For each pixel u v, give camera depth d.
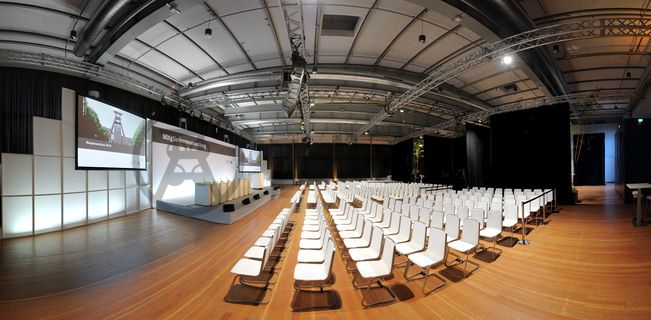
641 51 6.77
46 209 6.32
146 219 7.91
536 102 10.14
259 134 19.78
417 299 3.01
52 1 4.76
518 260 4.10
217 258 4.51
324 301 3.01
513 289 3.16
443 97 10.80
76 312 2.79
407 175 20.62
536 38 5.32
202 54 7.03
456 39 6.39
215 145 14.31
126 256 4.60
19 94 6.50
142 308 2.88
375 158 25.14
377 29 6.02
